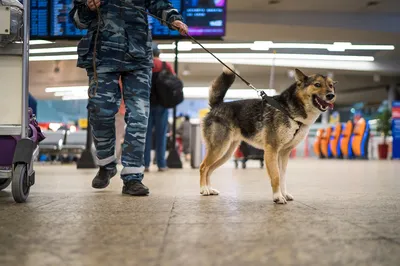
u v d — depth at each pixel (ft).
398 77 73.97
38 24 24.30
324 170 29.25
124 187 12.03
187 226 6.99
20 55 10.51
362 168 32.53
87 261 4.79
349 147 62.85
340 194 12.78
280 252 5.22
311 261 4.81
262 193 12.90
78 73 56.54
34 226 6.96
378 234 6.36
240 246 5.53
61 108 78.33
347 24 46.16
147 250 5.30
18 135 10.37
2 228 6.78
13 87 10.53
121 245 5.57
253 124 11.75
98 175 12.59
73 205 9.63
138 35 11.51
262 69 66.44
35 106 18.67
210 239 5.96
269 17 45.55
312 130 90.48
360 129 60.85
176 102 23.29
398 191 13.80
